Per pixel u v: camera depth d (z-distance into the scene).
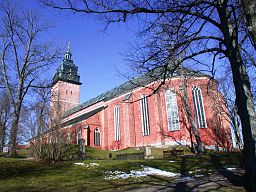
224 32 10.20
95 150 42.72
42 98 27.66
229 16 10.12
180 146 39.47
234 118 36.09
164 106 43.66
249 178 9.44
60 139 19.86
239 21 10.50
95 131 56.94
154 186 11.99
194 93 41.81
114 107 55.66
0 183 12.66
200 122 41.19
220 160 22.41
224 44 10.43
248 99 10.00
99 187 11.84
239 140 35.91
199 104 41.50
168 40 9.97
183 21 9.68
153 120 44.78
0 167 16.19
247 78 10.36
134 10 8.66
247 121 9.75
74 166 17.72
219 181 12.46
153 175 15.86
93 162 19.72
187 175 15.77
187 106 31.00
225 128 41.09
